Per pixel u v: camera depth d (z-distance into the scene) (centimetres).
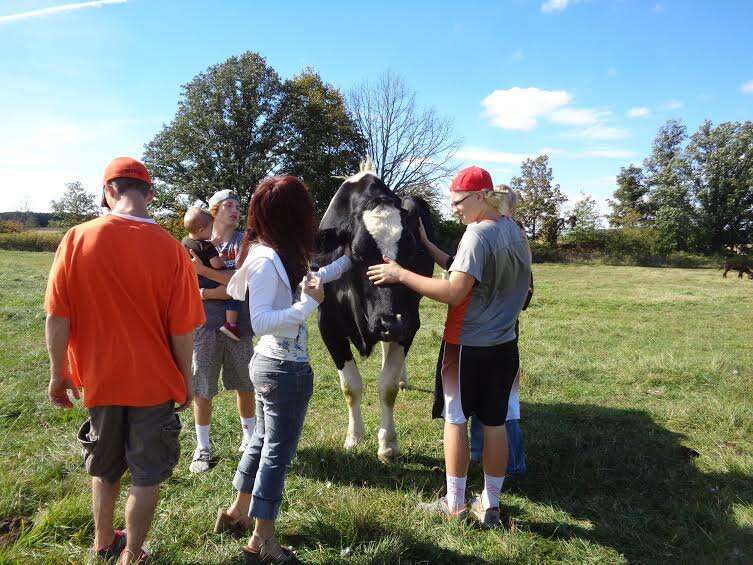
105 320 234
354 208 422
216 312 376
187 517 305
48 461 364
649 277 2573
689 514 330
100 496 256
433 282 303
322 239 408
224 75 3712
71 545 275
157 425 245
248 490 284
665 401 554
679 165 5019
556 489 364
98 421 243
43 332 772
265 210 253
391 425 405
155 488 246
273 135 3897
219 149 3759
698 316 1151
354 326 413
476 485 369
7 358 627
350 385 423
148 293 239
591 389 592
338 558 275
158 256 243
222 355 384
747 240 4925
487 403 310
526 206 5441
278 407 256
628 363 701
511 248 302
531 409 525
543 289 1755
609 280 2314
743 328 1005
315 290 251
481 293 306
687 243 4850
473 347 306
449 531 302
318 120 3959
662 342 865
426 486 363
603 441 445
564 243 5081
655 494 358
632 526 316
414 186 4141
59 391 242
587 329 970
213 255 373
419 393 579
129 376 237
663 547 299
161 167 3747
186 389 258
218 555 273
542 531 313
